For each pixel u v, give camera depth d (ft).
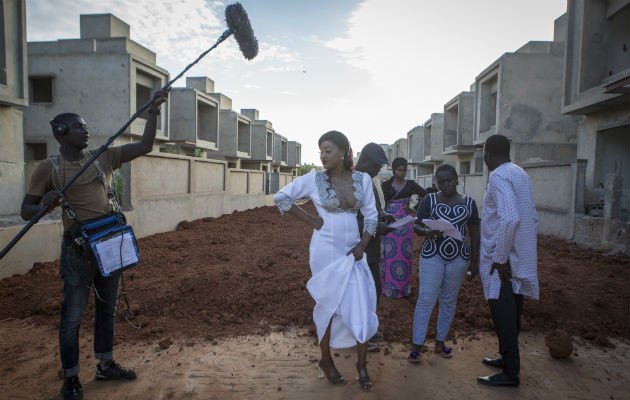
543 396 9.12
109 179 9.39
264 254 23.61
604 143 34.47
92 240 8.51
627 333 12.80
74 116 8.75
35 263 19.53
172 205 34.68
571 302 14.55
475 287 16.74
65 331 8.68
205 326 13.32
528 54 49.88
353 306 8.80
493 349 11.65
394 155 158.92
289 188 9.07
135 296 15.38
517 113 50.11
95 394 9.13
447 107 79.97
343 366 10.56
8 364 10.57
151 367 10.46
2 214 34.86
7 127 36.70
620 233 22.65
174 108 79.10
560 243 27.07
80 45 61.46
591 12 33.88
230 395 9.12
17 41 36.04
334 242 8.96
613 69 33.91
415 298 15.40
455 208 10.60
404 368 10.46
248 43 9.37
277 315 14.15
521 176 9.17
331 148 8.89
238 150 111.34
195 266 20.57
